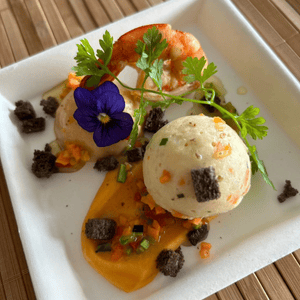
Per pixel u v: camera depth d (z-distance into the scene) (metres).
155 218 0.17
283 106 0.18
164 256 0.15
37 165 0.17
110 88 0.16
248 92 0.20
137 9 0.22
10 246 0.17
